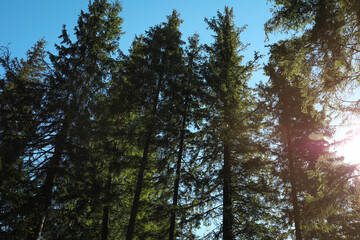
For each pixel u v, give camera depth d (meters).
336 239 12.88
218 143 15.50
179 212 13.20
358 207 8.51
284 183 15.37
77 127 12.93
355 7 7.08
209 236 13.52
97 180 14.91
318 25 7.57
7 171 5.38
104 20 17.70
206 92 16.73
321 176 8.87
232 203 14.82
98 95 15.40
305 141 15.45
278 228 14.41
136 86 15.02
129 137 14.14
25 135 12.56
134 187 16.30
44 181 12.36
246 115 16.14
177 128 14.73
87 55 15.87
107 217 16.25
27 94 13.11
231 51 18.17
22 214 10.42
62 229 13.69
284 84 16.34
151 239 14.62
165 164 14.60
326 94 8.48
